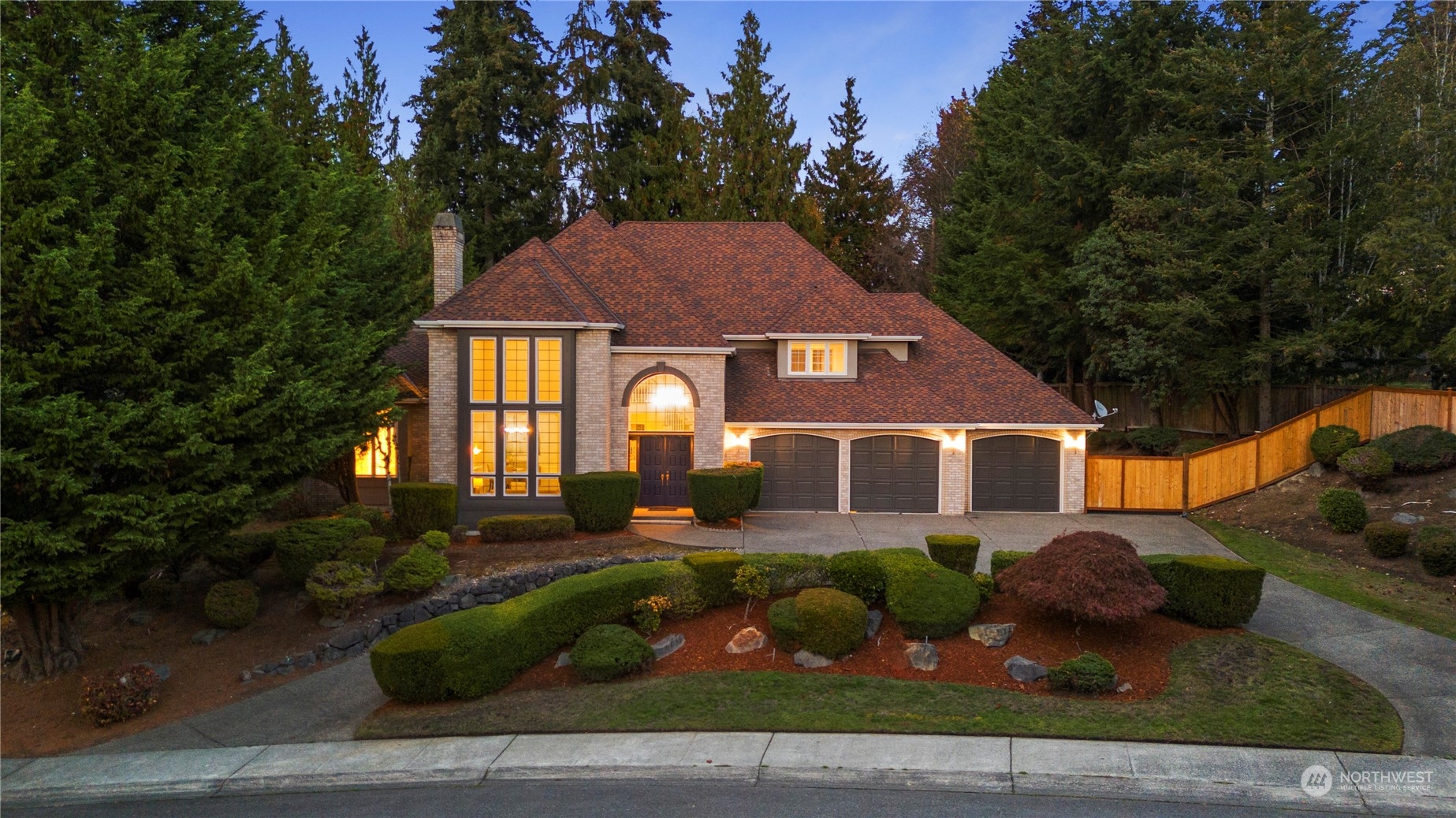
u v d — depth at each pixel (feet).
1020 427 81.05
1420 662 40.29
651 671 41.65
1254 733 32.73
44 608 44.65
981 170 143.23
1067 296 111.55
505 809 28.63
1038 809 27.43
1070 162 104.68
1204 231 89.61
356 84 109.09
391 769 32.60
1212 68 84.33
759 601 47.98
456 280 86.84
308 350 49.75
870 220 179.83
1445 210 74.54
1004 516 80.33
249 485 42.24
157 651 47.67
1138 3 98.68
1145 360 94.22
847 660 41.83
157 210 39.83
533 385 73.10
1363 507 63.67
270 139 51.70
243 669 45.65
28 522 35.32
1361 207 81.25
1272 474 79.25
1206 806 27.58
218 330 41.86
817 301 87.92
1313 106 87.04
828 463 82.94
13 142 35.35
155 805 31.37
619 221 152.56
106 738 38.47
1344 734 32.53
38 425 34.86
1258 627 45.37
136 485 39.78
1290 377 98.12
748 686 39.17
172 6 47.44
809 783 29.86
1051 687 37.76
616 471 72.38
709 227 98.63
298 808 30.19
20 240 35.68
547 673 42.39
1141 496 81.35
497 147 151.94
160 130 41.83
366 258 72.49
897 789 29.25
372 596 53.26
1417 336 77.25
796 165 149.07
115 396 41.09
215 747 36.81
